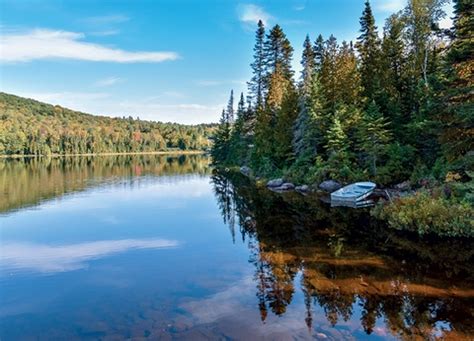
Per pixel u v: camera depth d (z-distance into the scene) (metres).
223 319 6.99
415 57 30.38
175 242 13.34
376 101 29.48
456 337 6.21
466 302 7.65
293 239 13.39
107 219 17.81
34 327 6.86
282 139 34.84
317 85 31.06
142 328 6.66
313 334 6.38
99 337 6.36
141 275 9.76
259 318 7.02
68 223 16.89
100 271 10.17
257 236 14.01
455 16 18.20
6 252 12.28
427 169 22.84
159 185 33.00
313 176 27.58
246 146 49.94
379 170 25.08
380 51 32.91
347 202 21.72
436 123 20.45
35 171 46.66
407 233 14.01
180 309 7.49
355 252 11.55
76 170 49.56
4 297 8.38
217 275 9.62
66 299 8.20
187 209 20.78
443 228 13.49
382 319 6.94
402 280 9.01
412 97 29.02
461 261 10.53
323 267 10.10
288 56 43.56
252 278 9.33
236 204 22.38
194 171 50.62
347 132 28.36
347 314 7.17
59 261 11.20
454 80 14.29
